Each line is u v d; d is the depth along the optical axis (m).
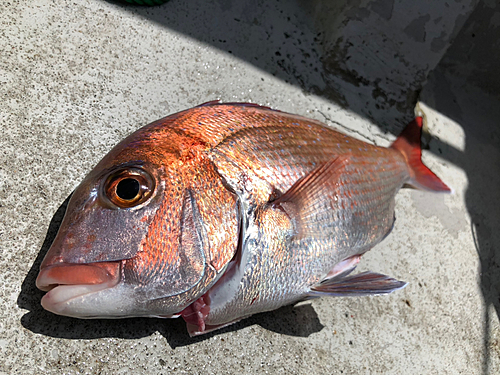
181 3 0.48
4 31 0.37
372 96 0.59
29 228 0.32
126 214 0.26
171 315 0.29
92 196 0.26
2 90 0.35
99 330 0.31
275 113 0.36
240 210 0.29
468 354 0.48
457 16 0.57
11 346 0.28
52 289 0.25
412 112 0.62
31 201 0.33
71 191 0.34
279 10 0.56
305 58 0.56
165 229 0.26
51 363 0.29
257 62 0.51
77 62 0.39
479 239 0.58
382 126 0.58
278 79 0.52
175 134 0.29
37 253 0.31
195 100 0.45
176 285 0.27
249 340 0.35
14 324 0.29
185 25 0.47
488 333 0.51
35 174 0.34
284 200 0.31
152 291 0.26
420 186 0.51
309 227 0.33
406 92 0.62
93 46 0.41
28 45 0.38
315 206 0.33
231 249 0.28
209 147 0.30
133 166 0.27
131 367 0.31
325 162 0.35
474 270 0.55
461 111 0.71
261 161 0.31
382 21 0.56
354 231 0.37
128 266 0.26
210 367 0.33
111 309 0.26
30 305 0.30
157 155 0.28
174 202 0.27
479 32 0.70
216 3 0.51
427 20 0.57
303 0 0.59
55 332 0.30
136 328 0.32
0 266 0.30
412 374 0.42
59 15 0.40
